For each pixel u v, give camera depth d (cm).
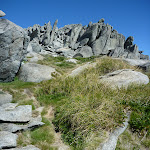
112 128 360
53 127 390
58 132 373
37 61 1061
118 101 471
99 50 2991
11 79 696
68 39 3362
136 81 662
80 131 345
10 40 650
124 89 566
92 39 3053
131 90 569
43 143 323
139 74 724
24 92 596
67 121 390
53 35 3266
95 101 435
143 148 335
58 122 396
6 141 290
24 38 746
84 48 2877
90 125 348
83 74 751
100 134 336
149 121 398
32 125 365
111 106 420
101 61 929
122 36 3406
